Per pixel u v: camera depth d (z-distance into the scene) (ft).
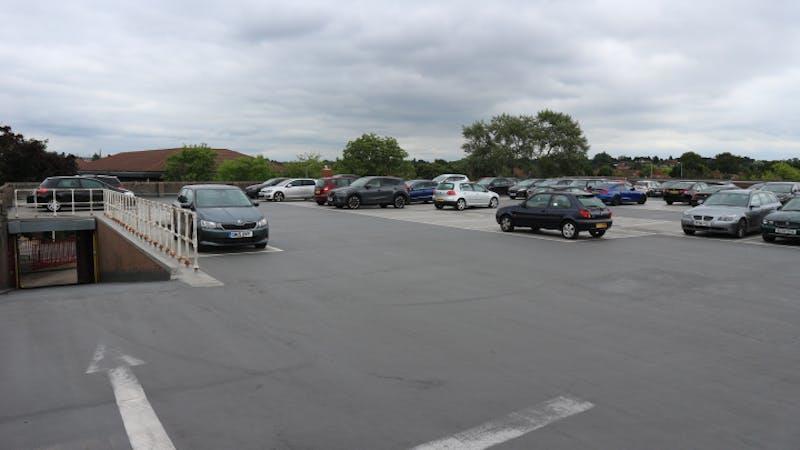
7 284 55.83
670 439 13.53
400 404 15.40
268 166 212.64
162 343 20.53
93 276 68.08
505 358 19.38
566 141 236.02
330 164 250.37
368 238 54.24
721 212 58.49
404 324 23.63
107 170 213.05
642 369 18.43
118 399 15.49
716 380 17.51
